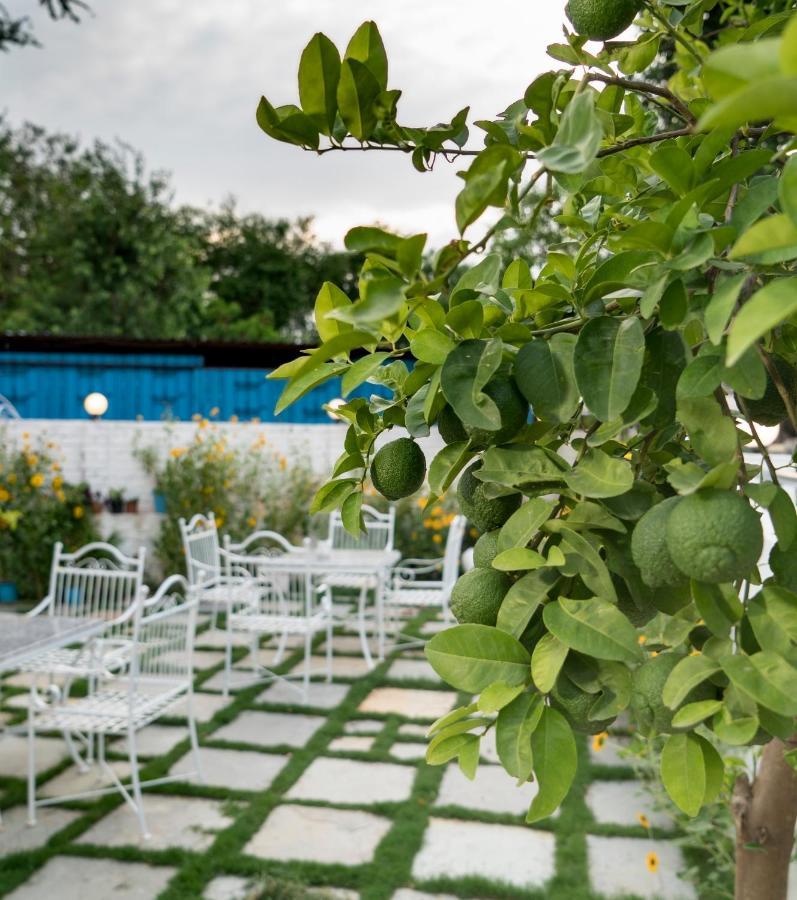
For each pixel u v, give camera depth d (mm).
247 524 9023
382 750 4699
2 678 5996
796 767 774
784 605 693
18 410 12086
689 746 759
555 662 727
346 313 711
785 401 805
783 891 1418
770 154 759
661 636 833
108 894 3322
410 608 8273
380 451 969
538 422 888
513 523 812
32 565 8602
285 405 903
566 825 3777
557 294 893
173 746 4820
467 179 711
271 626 5652
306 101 878
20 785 4301
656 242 773
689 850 3547
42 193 24125
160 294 22578
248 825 3832
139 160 23359
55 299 22203
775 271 722
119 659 4500
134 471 9281
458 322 854
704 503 670
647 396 800
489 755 4680
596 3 928
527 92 904
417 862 3543
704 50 1232
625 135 1312
